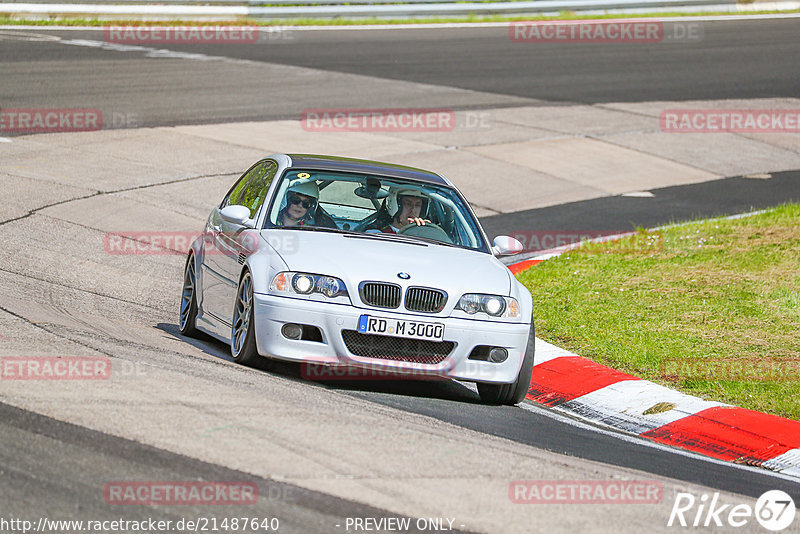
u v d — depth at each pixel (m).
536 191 59.41
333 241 27.58
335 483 17.69
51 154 56.56
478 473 19.22
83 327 28.80
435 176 31.86
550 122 74.75
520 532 16.50
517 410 26.70
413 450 20.09
